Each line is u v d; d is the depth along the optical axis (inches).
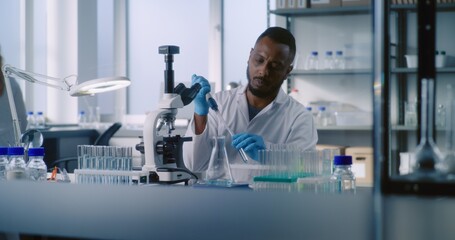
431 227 32.6
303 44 199.6
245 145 92.8
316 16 198.1
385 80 38.1
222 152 87.7
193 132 101.0
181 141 91.8
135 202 37.4
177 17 246.1
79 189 38.5
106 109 249.9
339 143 193.9
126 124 243.1
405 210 33.0
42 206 39.2
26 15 228.1
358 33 193.9
